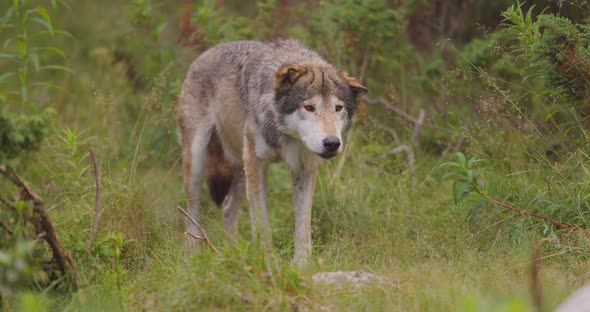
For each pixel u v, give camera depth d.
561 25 10.12
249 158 10.79
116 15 18.36
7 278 7.05
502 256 9.31
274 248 9.84
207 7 14.52
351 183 12.03
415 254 9.81
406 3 15.91
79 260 8.27
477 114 13.30
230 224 11.87
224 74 11.49
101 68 16.44
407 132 14.19
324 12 15.04
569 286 8.07
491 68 13.64
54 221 9.04
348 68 15.09
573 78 10.08
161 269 8.93
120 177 10.74
